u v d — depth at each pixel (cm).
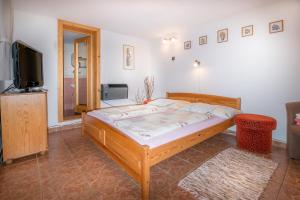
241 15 314
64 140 306
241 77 322
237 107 320
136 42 482
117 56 446
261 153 254
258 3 274
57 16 333
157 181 186
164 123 221
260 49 296
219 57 350
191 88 405
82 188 173
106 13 314
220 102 348
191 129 227
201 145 289
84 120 307
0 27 237
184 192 168
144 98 507
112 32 430
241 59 320
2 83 271
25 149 230
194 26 387
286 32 268
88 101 441
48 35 339
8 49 254
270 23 283
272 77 286
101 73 420
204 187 175
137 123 222
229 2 270
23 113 227
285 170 207
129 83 477
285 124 277
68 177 192
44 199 157
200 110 311
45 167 213
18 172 201
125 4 277
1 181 183
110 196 162
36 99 237
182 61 421
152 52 500
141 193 161
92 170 207
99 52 410
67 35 489
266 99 295
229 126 291
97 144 252
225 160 232
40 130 242
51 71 348
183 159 238
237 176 194
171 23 367
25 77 244
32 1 269
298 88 261
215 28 353
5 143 215
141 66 498
